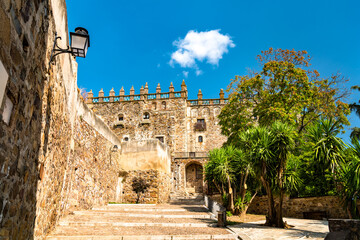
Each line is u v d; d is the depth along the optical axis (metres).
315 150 11.35
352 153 9.89
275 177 11.54
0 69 2.83
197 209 15.43
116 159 20.75
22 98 3.77
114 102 38.72
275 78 20.67
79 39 5.64
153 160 21.48
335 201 14.22
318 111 21.22
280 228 10.61
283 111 18.72
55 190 7.69
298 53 21.62
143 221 10.72
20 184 3.98
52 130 6.30
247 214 17.44
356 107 27.16
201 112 39.06
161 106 37.94
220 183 18.19
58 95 6.84
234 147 19.16
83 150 13.95
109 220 10.38
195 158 31.14
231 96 22.56
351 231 5.24
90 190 14.84
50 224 7.44
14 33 3.29
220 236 8.63
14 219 3.80
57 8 5.82
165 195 22.75
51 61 5.43
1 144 3.08
